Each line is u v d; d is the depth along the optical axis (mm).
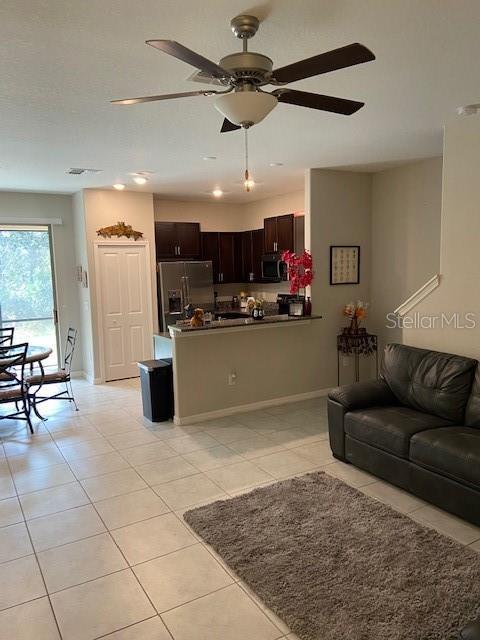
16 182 5664
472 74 2633
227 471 3564
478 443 2777
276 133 3748
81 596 2240
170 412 4832
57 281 6770
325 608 2082
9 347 4488
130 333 6699
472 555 2436
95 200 6285
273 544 2582
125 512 3006
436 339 3938
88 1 1819
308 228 5375
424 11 1969
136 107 3018
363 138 3965
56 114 3129
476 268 3564
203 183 6012
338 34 2156
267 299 7840
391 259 5539
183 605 2160
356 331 5562
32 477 3551
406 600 2115
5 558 2549
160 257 7141
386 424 3242
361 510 2908
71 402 5582
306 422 4680
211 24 2039
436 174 4867
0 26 1986
